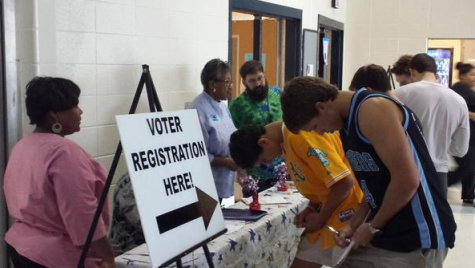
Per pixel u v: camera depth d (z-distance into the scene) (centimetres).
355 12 841
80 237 202
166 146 213
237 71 594
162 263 196
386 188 202
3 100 274
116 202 285
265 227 299
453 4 805
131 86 346
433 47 953
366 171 205
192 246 213
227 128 370
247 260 283
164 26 373
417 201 201
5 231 280
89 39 312
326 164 247
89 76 314
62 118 215
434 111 380
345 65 855
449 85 949
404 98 389
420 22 819
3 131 276
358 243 205
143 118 206
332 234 269
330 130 206
